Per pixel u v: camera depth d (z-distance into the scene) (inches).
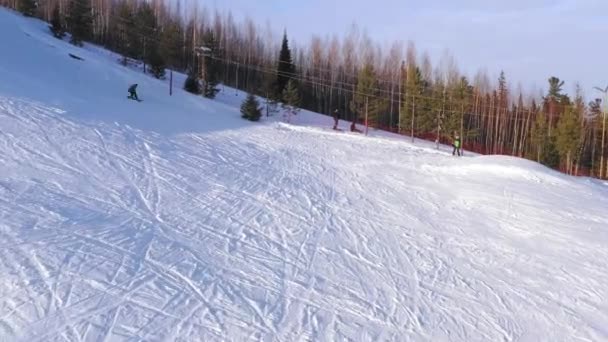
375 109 1749.5
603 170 2193.7
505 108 2719.0
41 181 488.4
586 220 613.9
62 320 252.4
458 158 1061.8
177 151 757.9
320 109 2741.1
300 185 680.4
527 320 328.2
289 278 354.0
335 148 1061.8
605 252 491.2
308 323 286.8
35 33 1583.4
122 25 1978.3
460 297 357.1
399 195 690.2
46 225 377.4
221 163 740.7
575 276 420.5
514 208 648.4
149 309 276.1
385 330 291.0
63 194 463.5
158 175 602.9
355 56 2901.1
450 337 292.4
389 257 430.6
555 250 490.6
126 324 256.8
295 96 1673.2
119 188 521.0
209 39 1897.1
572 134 1953.7
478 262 441.7
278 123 1375.5
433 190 736.3
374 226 525.3
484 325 314.2
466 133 2054.6
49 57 1321.4
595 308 356.8
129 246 366.0
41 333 239.5
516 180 830.5
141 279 313.3
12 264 304.3
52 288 283.1
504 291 376.8
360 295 339.6
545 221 595.8
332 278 364.5
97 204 455.2
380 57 2906.0
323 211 560.7
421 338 286.5
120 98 1169.4
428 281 382.9
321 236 466.6
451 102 1950.1
